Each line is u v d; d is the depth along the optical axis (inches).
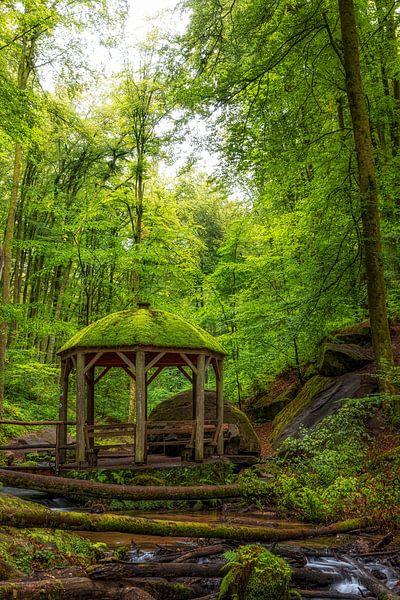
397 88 690.2
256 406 797.9
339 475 379.6
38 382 784.3
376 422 482.0
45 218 933.8
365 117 494.6
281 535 249.9
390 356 471.2
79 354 442.0
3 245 641.0
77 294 940.0
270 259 715.4
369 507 323.0
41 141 590.9
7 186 731.4
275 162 554.6
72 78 690.2
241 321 754.2
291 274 644.1
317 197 572.4
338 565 242.4
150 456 526.0
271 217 770.2
